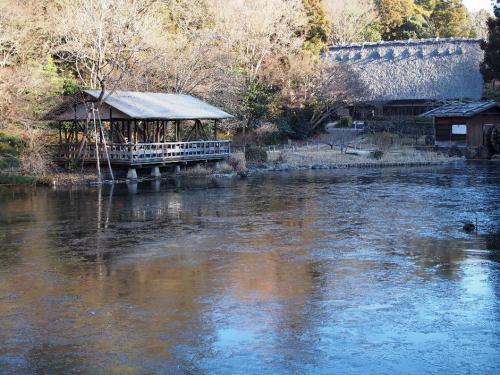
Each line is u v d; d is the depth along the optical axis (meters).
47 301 12.12
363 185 29.95
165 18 46.91
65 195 26.64
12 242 17.41
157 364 9.32
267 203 24.41
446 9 82.12
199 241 17.44
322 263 14.89
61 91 35.09
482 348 9.79
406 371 9.04
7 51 35.53
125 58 38.66
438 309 11.54
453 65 54.97
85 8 37.53
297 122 48.72
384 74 55.94
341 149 43.62
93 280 13.55
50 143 34.50
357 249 16.33
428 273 13.94
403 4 82.06
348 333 10.43
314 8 58.09
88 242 17.38
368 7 75.69
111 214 21.89
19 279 13.66
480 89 53.06
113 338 10.27
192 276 13.80
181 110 33.22
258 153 39.44
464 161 41.44
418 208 22.80
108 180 31.14
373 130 50.56
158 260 15.27
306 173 36.09
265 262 15.02
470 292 12.53
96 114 31.25
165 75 40.72
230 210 22.73
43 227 19.56
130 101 31.89
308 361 9.38
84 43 38.09
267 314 11.34
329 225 19.69
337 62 54.03
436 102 53.19
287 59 49.09
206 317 11.19
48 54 37.91
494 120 44.47
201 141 35.12
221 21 46.66
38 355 9.63
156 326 10.78
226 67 42.59
